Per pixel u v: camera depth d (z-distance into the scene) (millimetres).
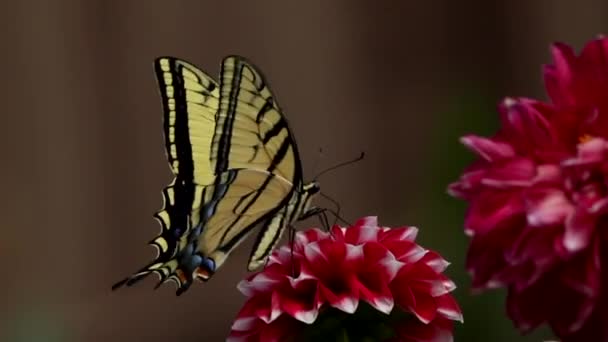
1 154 1701
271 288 1275
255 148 1345
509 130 1222
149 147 1724
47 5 1707
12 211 1700
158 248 1351
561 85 1221
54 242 1706
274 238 1351
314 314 1262
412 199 1691
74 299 1701
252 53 1742
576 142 1216
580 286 1198
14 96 1702
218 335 1681
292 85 1750
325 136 1754
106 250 1716
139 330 1689
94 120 1717
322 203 1743
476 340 1523
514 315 1210
